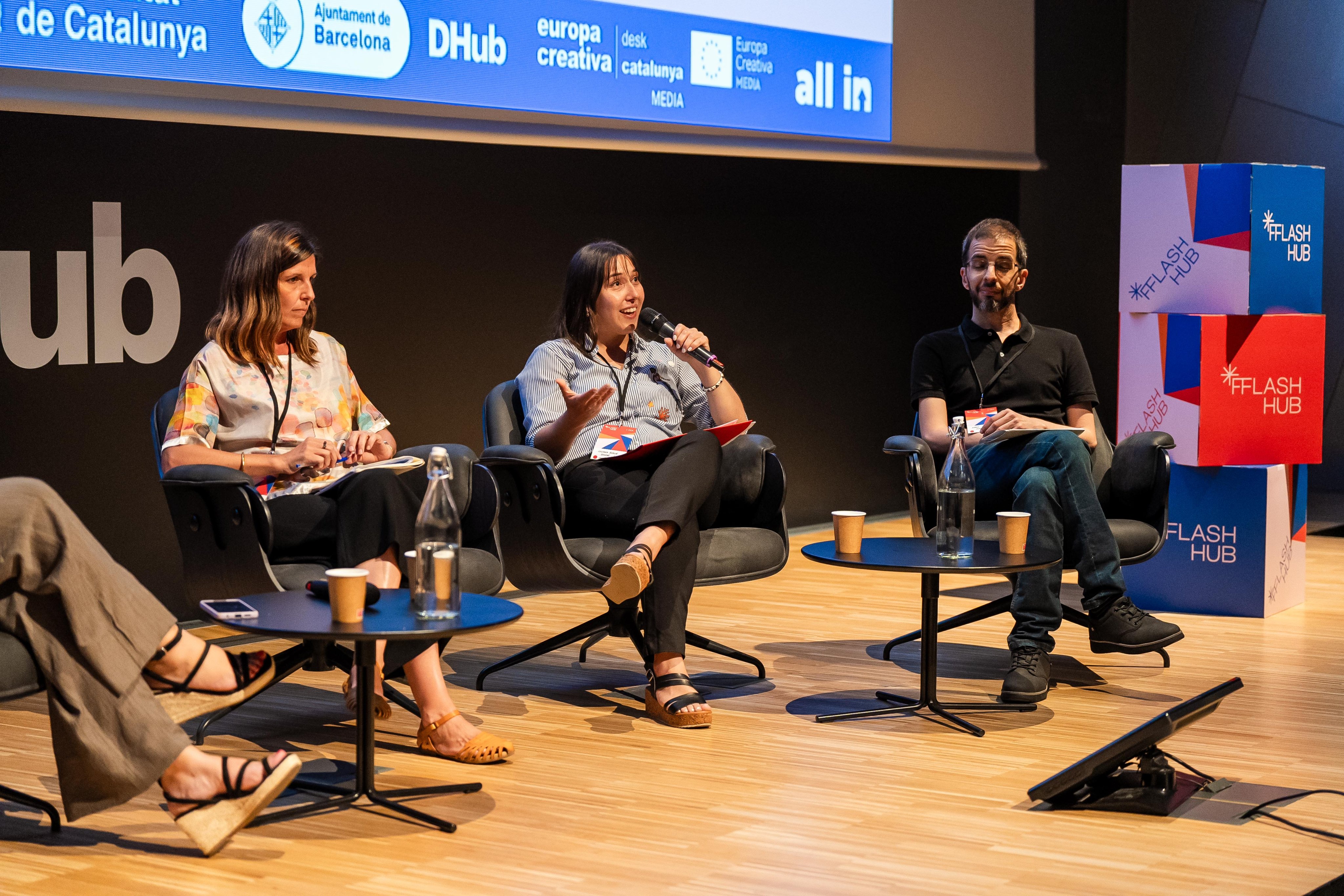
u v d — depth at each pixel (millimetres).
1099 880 2145
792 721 3080
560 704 3236
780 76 5543
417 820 2393
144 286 3873
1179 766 2732
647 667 3180
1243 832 2367
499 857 2236
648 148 5051
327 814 2430
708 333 5559
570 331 3406
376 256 4418
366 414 3186
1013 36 6668
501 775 2680
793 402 5949
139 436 3900
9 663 2115
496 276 4777
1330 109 7066
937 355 3818
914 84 6160
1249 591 4266
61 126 3674
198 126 3947
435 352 4617
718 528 3270
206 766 2189
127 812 2453
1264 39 7176
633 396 3395
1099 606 3414
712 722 3066
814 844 2303
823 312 6031
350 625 2207
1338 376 7152
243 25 3957
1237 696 3314
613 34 4914
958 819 2434
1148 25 7398
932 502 3553
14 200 3602
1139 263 4340
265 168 4113
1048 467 3400
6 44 3500
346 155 4312
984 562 2936
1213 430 4219
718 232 5559
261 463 2859
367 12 4238
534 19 4672
